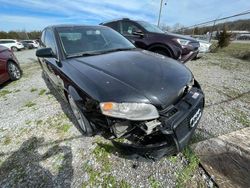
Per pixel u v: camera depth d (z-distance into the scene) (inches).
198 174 63.7
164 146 57.0
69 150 80.4
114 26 206.2
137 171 66.8
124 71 68.0
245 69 199.9
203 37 440.5
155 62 79.0
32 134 96.0
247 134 82.2
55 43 99.1
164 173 65.1
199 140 78.9
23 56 506.6
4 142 93.0
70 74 77.2
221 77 169.2
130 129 58.8
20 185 66.9
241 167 65.0
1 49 196.4
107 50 99.4
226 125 89.7
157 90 58.9
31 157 79.9
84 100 65.7
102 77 65.2
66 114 111.2
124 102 55.1
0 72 182.4
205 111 104.1
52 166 73.4
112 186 62.0
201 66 217.5
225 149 73.2
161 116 57.2
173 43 171.0
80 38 103.1
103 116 60.1
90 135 74.5
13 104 140.7
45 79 195.2
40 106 128.3
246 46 386.6
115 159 72.6
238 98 120.5
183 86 66.3
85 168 70.3
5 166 77.0
